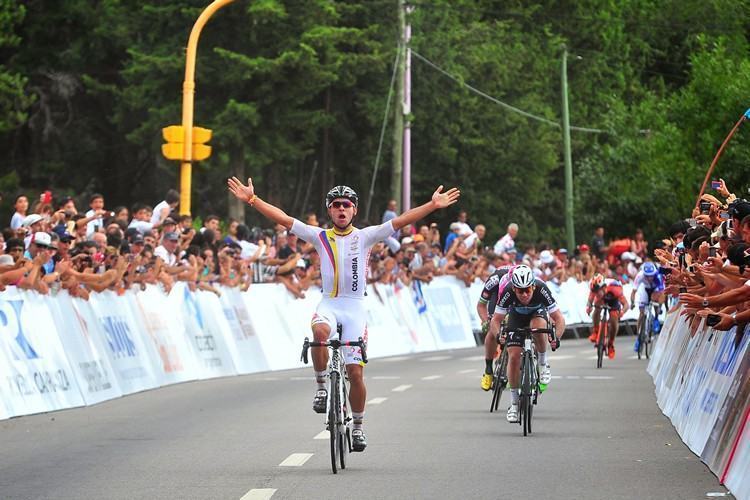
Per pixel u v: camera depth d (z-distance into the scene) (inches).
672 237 1744.6
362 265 957.8
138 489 844.6
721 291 1104.2
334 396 922.1
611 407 1374.3
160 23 3548.2
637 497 809.5
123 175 4158.5
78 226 1736.0
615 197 3860.7
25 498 813.9
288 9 3508.9
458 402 1425.9
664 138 3026.6
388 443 1072.2
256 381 1758.1
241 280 1995.6
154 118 3508.9
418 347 2556.6
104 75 4089.6
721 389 944.3
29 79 4069.9
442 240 4441.4
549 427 1188.5
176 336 1748.3
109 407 1387.8
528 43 5044.3
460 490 836.6
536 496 813.9
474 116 4293.8
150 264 1720.0
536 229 4584.2
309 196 4229.8
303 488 845.8
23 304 1338.6
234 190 960.9
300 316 2144.4
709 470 918.4
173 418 1272.1
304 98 3538.4
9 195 3747.5
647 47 5625.0
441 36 4131.4
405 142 3398.1
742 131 2891.2
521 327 1270.9
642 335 2265.0
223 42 3501.5
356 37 3575.3
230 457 992.9
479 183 4424.2
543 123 4579.2
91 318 1494.8
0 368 1273.4
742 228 982.4
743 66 2942.9
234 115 3398.1
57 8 4047.7
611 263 3627.0
